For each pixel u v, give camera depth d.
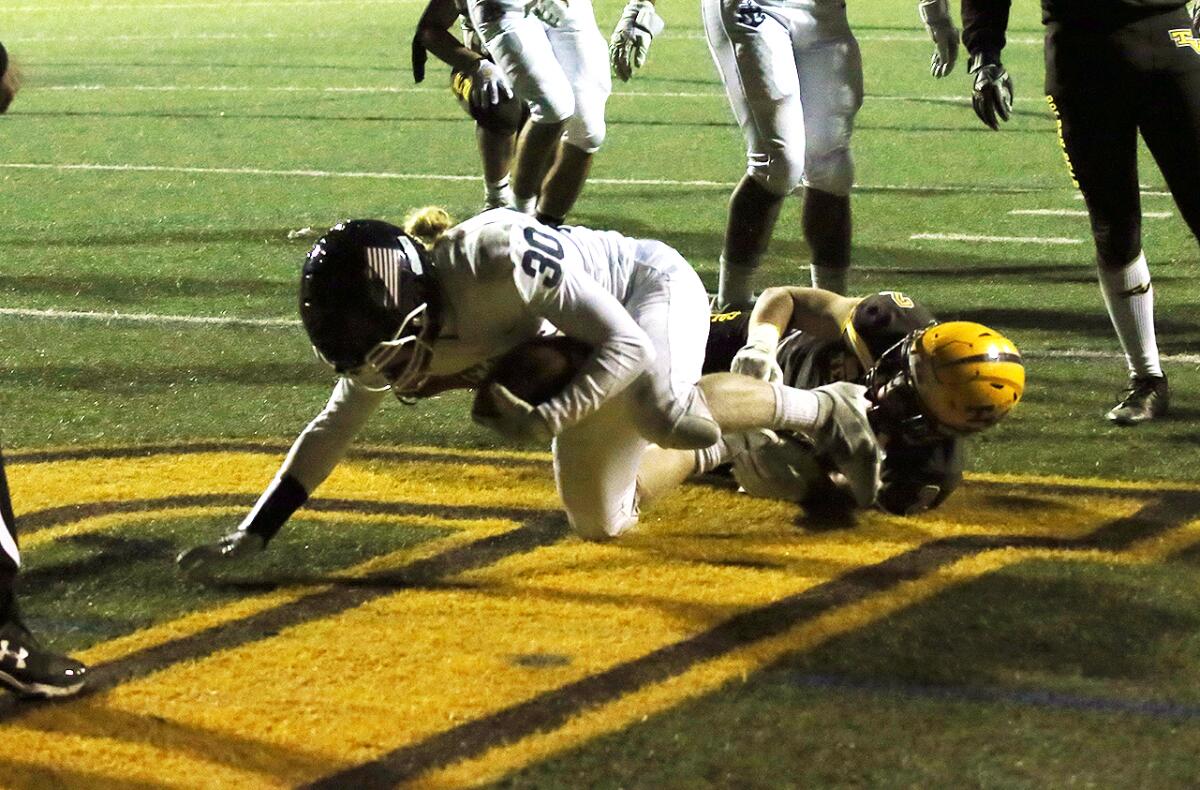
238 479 5.80
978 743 3.63
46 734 3.78
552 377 4.16
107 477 5.83
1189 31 6.08
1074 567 4.72
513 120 9.80
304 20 26.09
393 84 18.86
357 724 3.79
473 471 5.84
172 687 4.02
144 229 10.88
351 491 5.62
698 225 10.84
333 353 4.10
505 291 4.16
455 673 4.07
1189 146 6.08
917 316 5.14
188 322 8.28
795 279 9.16
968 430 4.86
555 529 5.19
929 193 11.88
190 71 20.48
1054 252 9.74
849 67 7.10
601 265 4.68
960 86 17.42
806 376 5.33
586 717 3.79
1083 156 6.20
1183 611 4.37
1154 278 8.93
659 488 5.22
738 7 6.81
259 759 3.63
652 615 4.42
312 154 14.26
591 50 8.52
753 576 4.71
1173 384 6.82
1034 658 4.08
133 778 3.56
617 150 14.12
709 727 3.73
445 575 4.79
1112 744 3.61
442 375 4.41
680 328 4.61
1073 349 7.48
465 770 3.55
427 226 4.26
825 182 7.23
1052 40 6.21
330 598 4.61
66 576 4.82
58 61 21.80
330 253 4.05
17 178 13.27
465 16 9.02
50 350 7.71
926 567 4.75
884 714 3.78
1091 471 5.70
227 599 4.62
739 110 6.99
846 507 5.33
